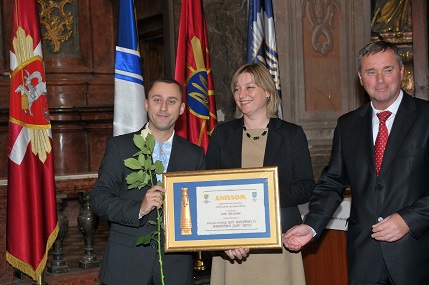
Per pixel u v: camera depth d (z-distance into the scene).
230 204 3.14
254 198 3.13
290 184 3.43
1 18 8.41
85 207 5.09
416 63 8.00
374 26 8.05
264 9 6.09
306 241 3.33
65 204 8.63
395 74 3.10
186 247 3.13
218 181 3.15
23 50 4.49
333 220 4.47
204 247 3.13
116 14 9.05
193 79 5.52
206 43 5.64
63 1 8.75
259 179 3.13
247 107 3.47
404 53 8.03
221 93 6.86
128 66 5.12
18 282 4.75
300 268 3.52
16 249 4.31
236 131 3.56
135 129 5.08
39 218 4.38
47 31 8.64
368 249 3.16
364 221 3.18
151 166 2.93
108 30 9.05
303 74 7.21
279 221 3.11
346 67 7.52
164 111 3.26
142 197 3.29
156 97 3.28
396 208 3.08
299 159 3.46
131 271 3.24
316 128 7.27
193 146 3.45
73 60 8.82
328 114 7.38
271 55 6.04
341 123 3.40
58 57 8.74
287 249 3.51
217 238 3.13
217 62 6.84
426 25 7.96
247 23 6.57
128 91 5.10
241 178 3.14
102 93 8.92
